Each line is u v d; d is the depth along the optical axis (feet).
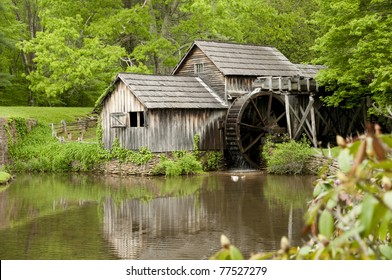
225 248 10.58
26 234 48.83
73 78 122.11
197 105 100.32
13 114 126.72
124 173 100.32
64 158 108.37
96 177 96.84
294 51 150.61
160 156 97.25
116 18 128.36
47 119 137.18
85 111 152.76
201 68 110.32
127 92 100.68
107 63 120.78
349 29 88.89
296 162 91.86
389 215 9.34
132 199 68.49
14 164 113.91
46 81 125.18
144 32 132.67
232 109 100.89
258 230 48.19
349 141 12.23
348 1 87.86
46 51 120.78
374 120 111.04
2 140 112.16
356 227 10.38
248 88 108.27
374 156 10.32
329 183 15.29
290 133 102.78
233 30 133.39
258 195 68.44
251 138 105.50
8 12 157.07
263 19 141.18
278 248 41.42
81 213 59.21
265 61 113.60
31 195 74.13
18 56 173.88
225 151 104.53
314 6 151.94
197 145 100.99
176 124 99.14
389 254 11.46
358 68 87.81
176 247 42.83
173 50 136.36
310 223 11.08
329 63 94.94
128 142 100.63
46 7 135.33
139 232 48.75
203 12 125.18
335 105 100.12
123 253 40.88
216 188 76.64
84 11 133.90
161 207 61.87
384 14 87.92
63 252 41.47
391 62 83.30
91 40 122.83
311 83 105.29
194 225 51.19
